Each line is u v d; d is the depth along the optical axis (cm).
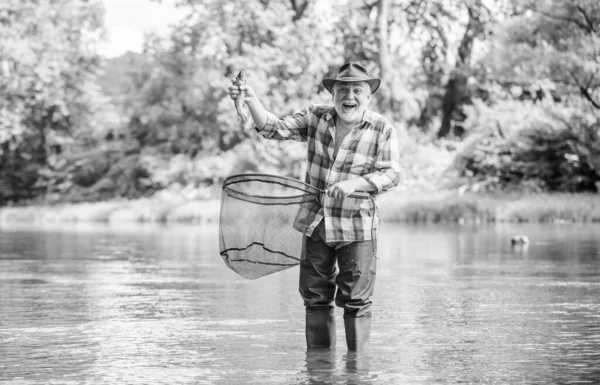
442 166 4031
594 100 3381
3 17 5350
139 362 642
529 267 1370
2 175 5662
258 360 645
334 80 648
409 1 4866
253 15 4572
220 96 4697
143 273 1337
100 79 6806
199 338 748
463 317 862
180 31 4900
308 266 676
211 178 4881
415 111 4553
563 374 592
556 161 3625
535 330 780
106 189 5431
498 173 3747
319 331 686
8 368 621
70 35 5831
